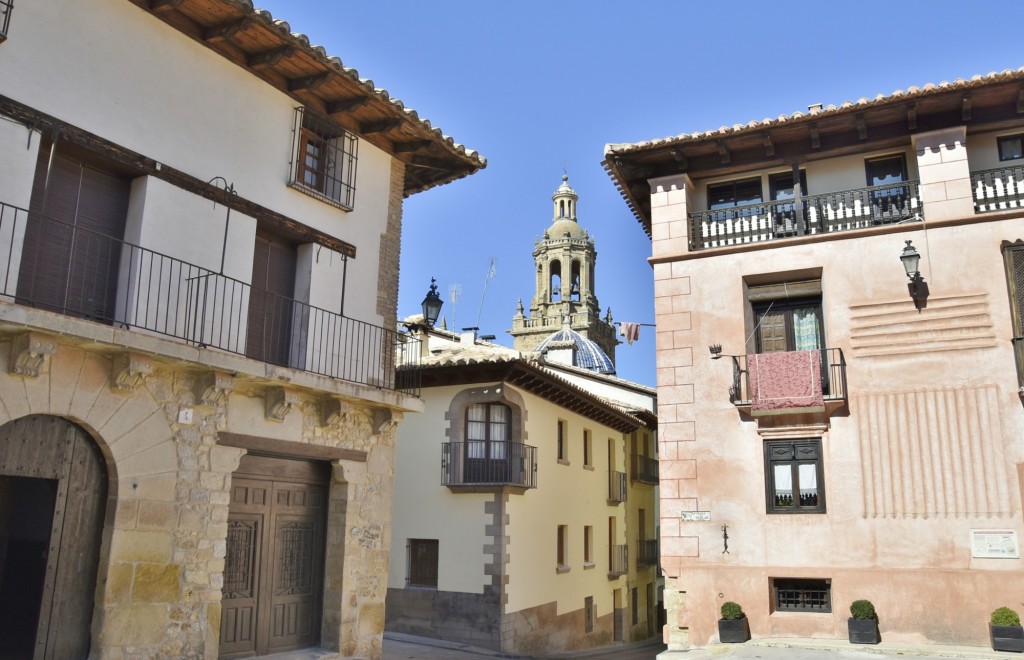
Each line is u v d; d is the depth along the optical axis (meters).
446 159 15.42
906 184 14.69
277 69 12.54
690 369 15.36
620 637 28.39
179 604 10.34
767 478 14.49
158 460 10.30
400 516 20.86
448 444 20.59
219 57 11.81
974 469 13.38
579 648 24.34
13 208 8.92
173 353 9.91
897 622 13.30
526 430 21.47
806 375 14.34
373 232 14.32
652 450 34.97
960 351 13.80
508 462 20.59
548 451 23.03
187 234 11.05
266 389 11.84
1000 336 13.64
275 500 12.40
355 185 14.00
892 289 14.41
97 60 10.20
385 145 14.77
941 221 14.23
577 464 25.47
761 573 14.14
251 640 11.70
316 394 12.47
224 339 11.38
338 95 13.16
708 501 14.71
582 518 25.48
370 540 13.48
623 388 32.91
